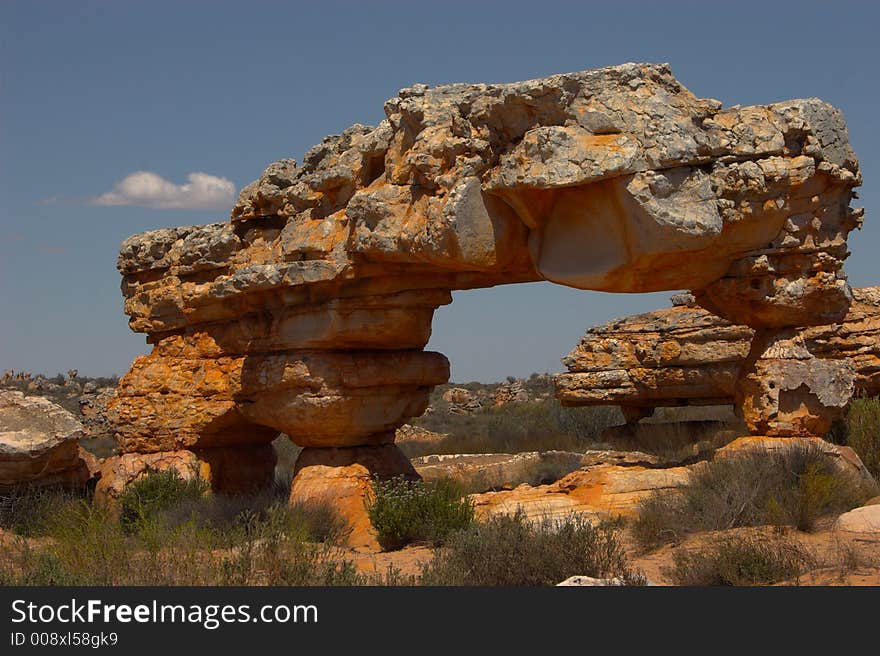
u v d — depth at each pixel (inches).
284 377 668.1
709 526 493.4
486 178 550.3
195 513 637.3
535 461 1029.2
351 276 623.5
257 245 716.7
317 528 600.7
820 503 490.6
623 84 520.7
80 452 821.2
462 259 556.4
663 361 1006.4
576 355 1076.5
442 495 568.4
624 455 908.0
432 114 578.6
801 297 564.7
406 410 697.0
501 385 2468.0
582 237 539.5
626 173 502.9
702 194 514.3
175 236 794.2
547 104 527.8
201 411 759.1
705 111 529.0
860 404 679.1
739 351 954.7
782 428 572.4
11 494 742.5
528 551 420.8
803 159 534.0
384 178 612.1
